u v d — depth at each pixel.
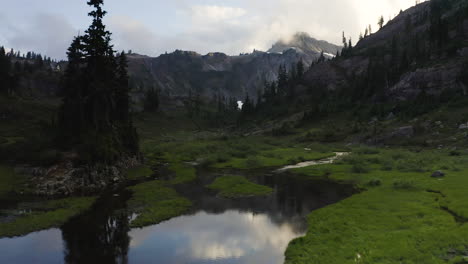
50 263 26.61
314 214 37.25
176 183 61.00
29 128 118.19
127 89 96.50
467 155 75.88
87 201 45.62
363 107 165.00
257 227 35.16
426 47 185.75
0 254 28.38
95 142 63.72
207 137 172.62
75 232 33.84
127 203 45.16
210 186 57.84
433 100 133.12
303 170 73.50
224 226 35.75
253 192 52.16
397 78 165.62
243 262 26.28
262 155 106.38
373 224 31.17
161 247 29.88
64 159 56.16
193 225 36.25
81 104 67.31
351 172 66.94
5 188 49.00
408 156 80.12
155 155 114.56
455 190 42.12
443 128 104.88
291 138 151.88
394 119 130.12
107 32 76.44
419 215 33.16
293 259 25.30
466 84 129.38
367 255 23.59
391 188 47.88
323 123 164.50
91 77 74.56
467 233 26.19
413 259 22.52
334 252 25.02
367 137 119.38
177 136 183.38
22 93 194.88
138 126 199.88
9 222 36.16
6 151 60.66
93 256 27.98
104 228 35.09
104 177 59.69
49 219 37.12
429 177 54.25
